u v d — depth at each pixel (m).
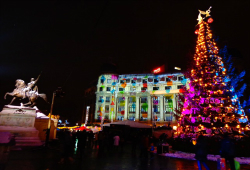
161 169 8.26
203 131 13.20
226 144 7.32
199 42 16.30
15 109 15.42
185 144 13.68
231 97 13.91
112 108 58.66
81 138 10.62
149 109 60.19
